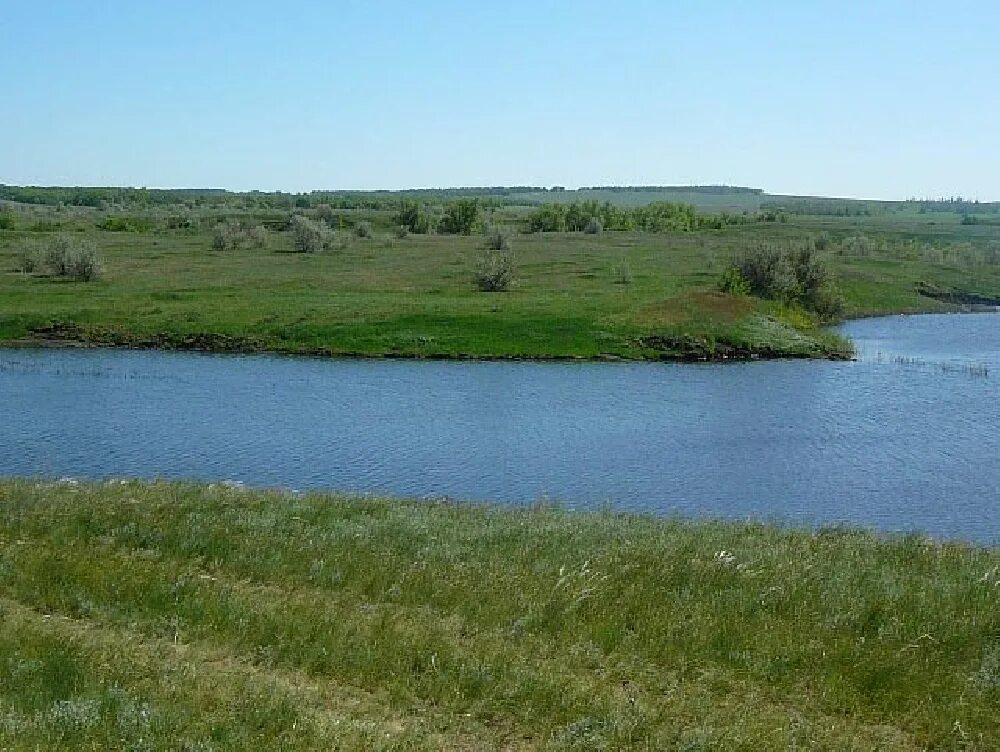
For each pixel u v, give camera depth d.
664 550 16.16
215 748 8.55
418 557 15.42
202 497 20.02
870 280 95.25
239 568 14.67
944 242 148.75
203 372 51.31
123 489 21.00
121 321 61.31
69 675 10.04
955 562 16.67
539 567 14.83
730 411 43.50
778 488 31.28
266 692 9.90
